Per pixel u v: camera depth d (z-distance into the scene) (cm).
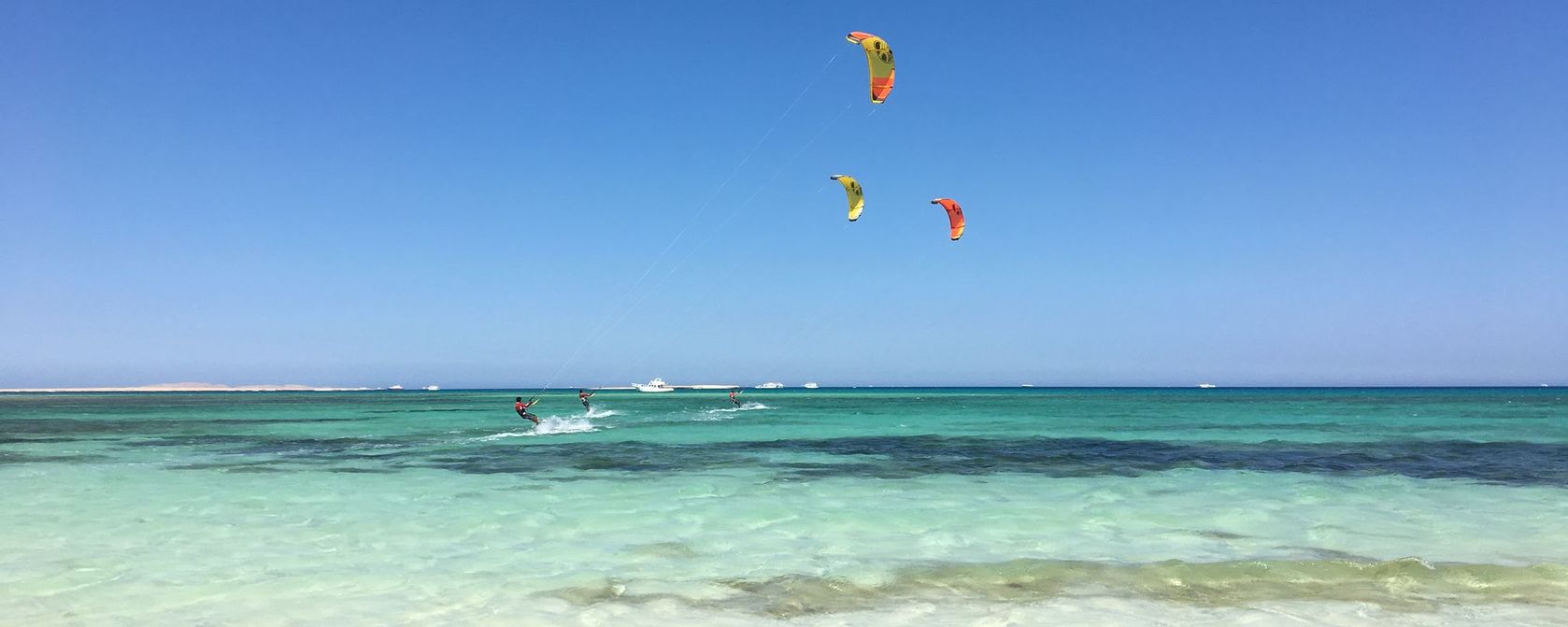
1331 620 830
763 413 6109
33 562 1095
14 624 832
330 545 1198
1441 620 827
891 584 974
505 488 1783
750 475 2011
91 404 10406
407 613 869
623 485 1825
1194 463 2241
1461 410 6238
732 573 1028
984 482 1862
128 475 2055
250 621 842
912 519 1399
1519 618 831
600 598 921
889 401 10850
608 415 5741
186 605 900
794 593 937
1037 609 870
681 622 833
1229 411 6184
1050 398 12581
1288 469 2095
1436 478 1900
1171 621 827
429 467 2195
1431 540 1216
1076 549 1155
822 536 1252
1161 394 16950
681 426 4175
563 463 2280
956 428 3984
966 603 898
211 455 2605
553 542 1214
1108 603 893
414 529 1314
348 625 830
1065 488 1766
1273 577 988
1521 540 1216
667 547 1180
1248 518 1400
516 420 5028
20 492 1736
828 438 3241
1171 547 1172
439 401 11906
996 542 1206
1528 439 3075
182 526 1341
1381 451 2581
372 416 5922
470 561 1098
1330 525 1334
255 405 9612
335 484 1856
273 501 1605
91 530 1312
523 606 889
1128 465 2200
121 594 938
